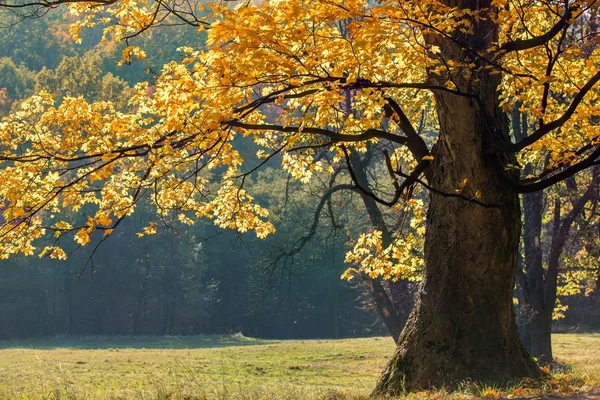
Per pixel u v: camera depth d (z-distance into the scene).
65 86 60.25
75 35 10.72
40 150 11.08
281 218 59.16
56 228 11.08
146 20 10.45
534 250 25.92
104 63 77.31
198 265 75.00
